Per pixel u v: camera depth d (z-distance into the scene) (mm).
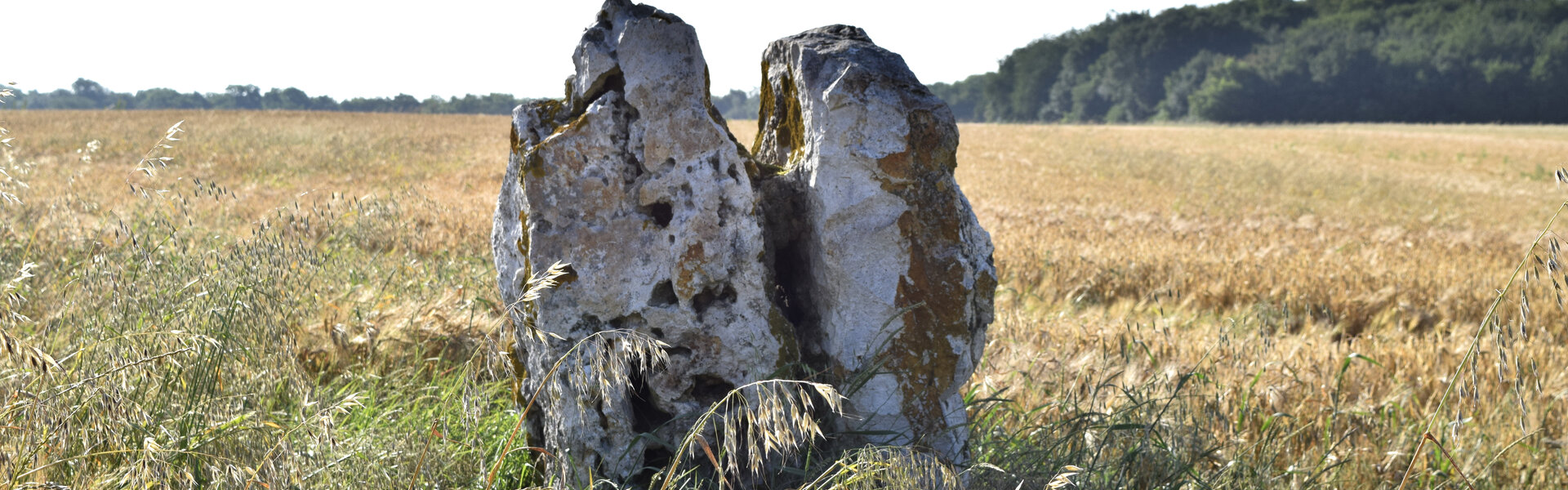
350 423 3164
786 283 3029
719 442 2566
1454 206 20562
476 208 10219
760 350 2543
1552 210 20297
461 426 3059
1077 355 4918
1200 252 9766
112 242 4445
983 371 4469
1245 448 3521
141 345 2607
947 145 2676
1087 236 11055
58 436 2236
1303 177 25469
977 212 13609
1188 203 18219
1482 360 5031
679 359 2521
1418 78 89875
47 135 28312
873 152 2590
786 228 2873
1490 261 10617
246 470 2141
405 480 2557
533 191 2400
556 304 2439
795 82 2881
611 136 2443
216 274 2980
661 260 2480
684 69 2445
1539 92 85938
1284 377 4473
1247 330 6160
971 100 157875
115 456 2400
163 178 15273
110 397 2174
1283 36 106625
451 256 6238
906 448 2555
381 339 4145
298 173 18859
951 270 2699
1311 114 91938
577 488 2559
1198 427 3359
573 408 2482
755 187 2832
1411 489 3549
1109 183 21875
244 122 37531
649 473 2590
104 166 18500
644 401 2723
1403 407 4375
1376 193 22656
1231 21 113062
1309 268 8750
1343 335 6652
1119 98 112438
